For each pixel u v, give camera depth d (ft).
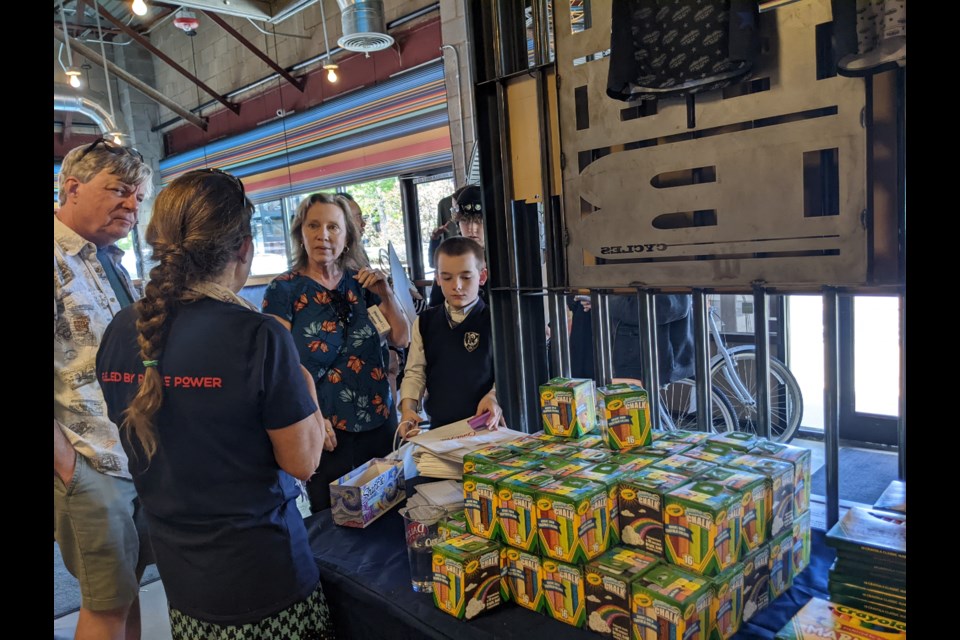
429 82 16.44
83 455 4.98
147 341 3.56
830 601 3.36
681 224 4.67
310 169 21.31
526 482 3.81
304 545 4.05
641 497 3.62
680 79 4.31
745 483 3.53
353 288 6.89
